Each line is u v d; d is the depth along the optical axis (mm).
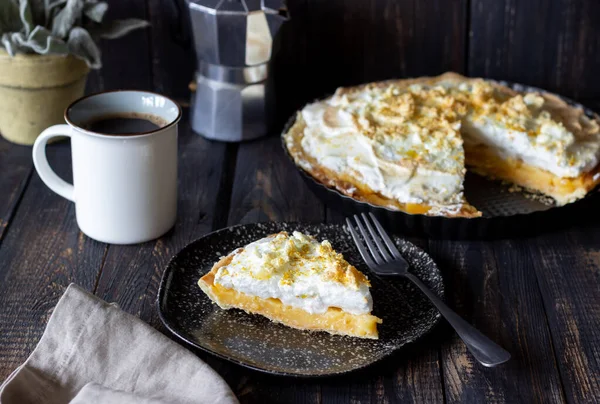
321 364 672
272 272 703
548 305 758
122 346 673
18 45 904
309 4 1043
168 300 726
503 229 818
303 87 1092
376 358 676
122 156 767
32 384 655
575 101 1065
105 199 787
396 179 853
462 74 1084
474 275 791
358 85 1058
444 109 938
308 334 705
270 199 896
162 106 811
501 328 732
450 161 874
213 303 731
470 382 681
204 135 1003
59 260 796
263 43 942
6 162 944
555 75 1082
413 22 1055
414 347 708
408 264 771
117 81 1079
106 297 755
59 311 684
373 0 1041
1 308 743
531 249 825
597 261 810
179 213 868
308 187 888
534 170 914
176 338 713
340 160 876
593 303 761
